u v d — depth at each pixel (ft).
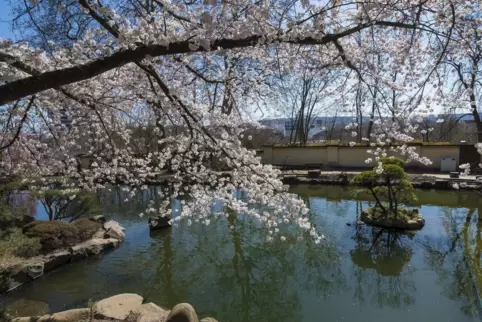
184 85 14.69
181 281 20.68
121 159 18.31
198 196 15.31
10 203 25.46
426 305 16.88
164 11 8.65
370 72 10.61
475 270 19.60
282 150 65.41
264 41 9.21
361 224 29.32
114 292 18.99
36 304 17.33
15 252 20.65
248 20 8.97
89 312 15.03
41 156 18.11
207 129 13.44
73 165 18.72
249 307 17.97
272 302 18.37
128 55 7.95
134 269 22.02
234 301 18.61
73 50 10.71
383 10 9.45
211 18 7.48
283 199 11.76
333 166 61.46
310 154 63.62
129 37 8.09
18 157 18.56
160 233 28.91
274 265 22.89
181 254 24.66
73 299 17.99
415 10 9.36
